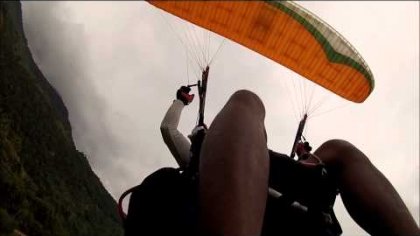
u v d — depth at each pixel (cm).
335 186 167
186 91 260
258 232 115
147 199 159
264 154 131
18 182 7969
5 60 12481
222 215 111
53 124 15762
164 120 243
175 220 152
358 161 164
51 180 11956
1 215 6034
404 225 141
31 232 7112
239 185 116
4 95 11500
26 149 11394
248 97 153
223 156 122
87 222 11725
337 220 173
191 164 161
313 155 175
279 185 166
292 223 166
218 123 135
